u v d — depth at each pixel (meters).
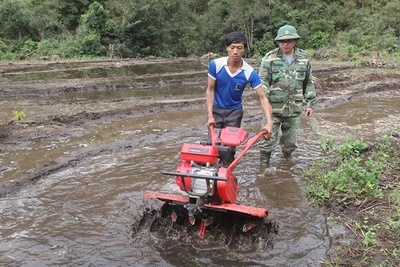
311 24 36.88
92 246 3.89
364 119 9.48
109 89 14.57
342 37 32.69
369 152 6.75
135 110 10.31
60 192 5.20
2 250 3.83
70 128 8.45
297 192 5.21
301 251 3.80
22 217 4.52
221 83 4.67
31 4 31.50
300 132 8.24
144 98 12.62
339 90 13.82
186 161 3.90
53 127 8.52
